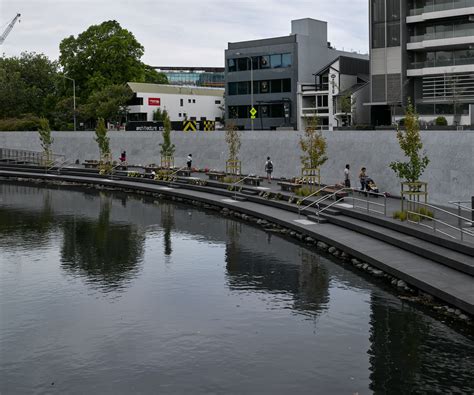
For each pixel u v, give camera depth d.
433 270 17.42
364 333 14.09
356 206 27.02
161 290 18.11
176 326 14.86
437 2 55.12
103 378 11.95
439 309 15.48
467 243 18.25
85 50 82.62
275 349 13.28
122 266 21.22
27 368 12.48
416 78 57.69
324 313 15.62
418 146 23.28
